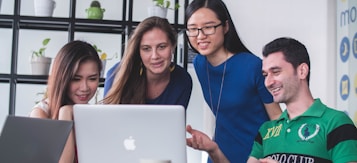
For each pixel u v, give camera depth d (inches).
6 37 162.2
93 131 72.6
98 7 153.3
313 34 170.1
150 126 72.0
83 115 72.6
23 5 163.5
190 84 112.7
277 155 83.6
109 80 109.1
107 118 72.5
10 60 161.9
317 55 168.7
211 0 103.1
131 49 101.4
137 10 167.6
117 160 72.6
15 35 147.9
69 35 149.4
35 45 161.9
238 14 172.7
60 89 92.8
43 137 67.3
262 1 173.2
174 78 109.8
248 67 104.6
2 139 61.9
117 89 103.4
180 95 110.7
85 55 94.0
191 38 105.3
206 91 112.8
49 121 67.7
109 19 161.5
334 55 162.1
